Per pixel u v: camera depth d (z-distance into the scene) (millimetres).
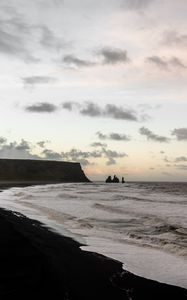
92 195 48875
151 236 17188
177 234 17625
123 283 10000
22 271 10500
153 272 11242
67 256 12852
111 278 10414
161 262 12477
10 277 9898
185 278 10641
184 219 23797
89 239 16422
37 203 35219
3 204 34625
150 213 26891
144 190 70812
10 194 52469
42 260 11891
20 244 14305
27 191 60906
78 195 48625
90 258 12789
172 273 11164
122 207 31391
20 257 12219
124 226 20328
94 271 11078
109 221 22281
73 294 8859
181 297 9000
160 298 8883
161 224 20984
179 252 13891
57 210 28375
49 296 8562
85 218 23609
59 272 10648
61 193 53531
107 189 73312
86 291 9156
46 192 56969
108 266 11789
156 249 14539
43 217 24234
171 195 52125
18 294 8586
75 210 28359
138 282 10148
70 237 16812
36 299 8320
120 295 9016
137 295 9070
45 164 177250
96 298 8703
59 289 9109
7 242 14641
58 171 177125
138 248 14672
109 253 13711
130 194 54000
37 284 9352
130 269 11531
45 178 169250
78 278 10234
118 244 15414
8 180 154875
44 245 14531
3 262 11500
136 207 31594
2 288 9000
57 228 19391
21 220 22297
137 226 20312
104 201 38188
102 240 16234
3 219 21625
